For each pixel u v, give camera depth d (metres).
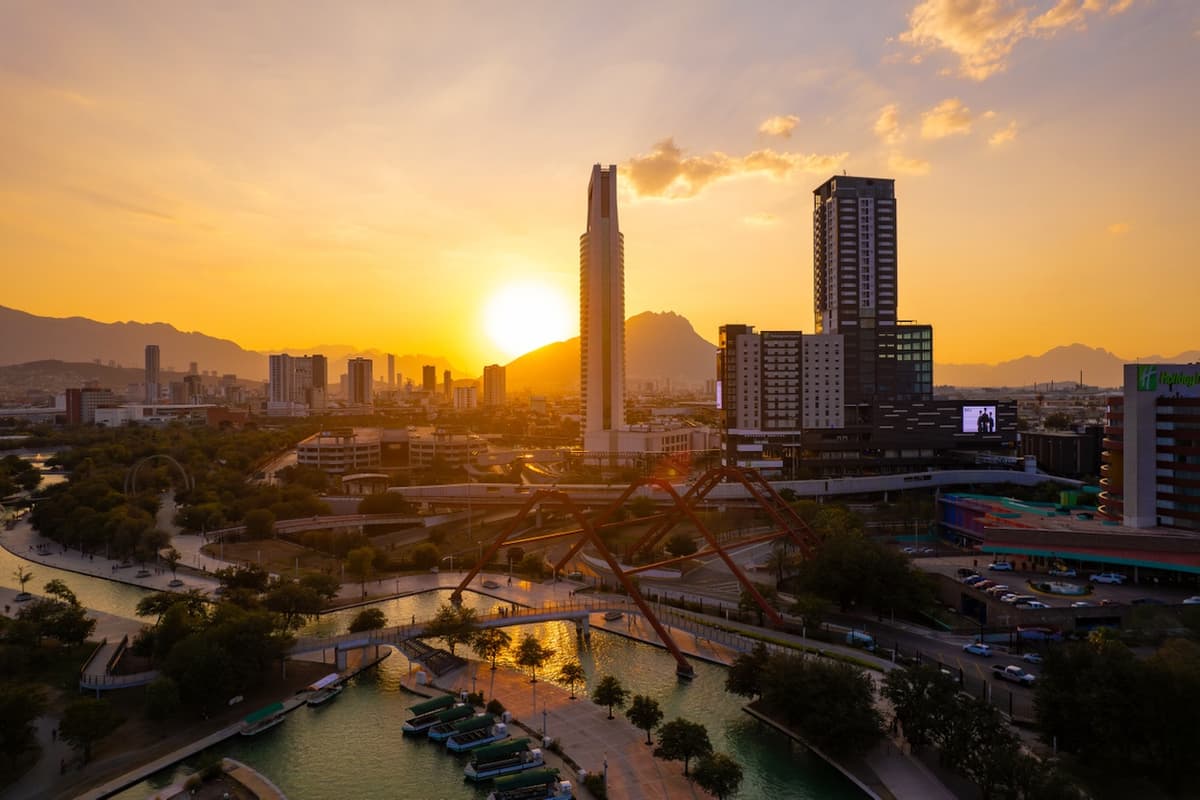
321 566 198.25
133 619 151.00
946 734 86.56
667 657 132.38
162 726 104.81
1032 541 155.50
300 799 89.00
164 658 118.75
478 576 187.75
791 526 187.25
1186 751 79.69
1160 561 141.12
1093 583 145.62
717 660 128.62
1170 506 155.25
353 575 187.50
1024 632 122.81
